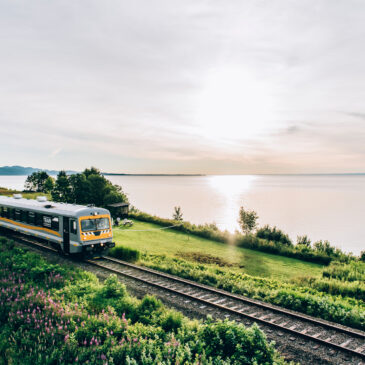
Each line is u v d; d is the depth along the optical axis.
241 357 7.36
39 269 13.18
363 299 14.28
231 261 21.97
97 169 47.62
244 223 31.62
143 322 9.73
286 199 189.75
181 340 8.23
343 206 146.12
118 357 7.17
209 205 140.12
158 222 35.84
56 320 8.88
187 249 24.62
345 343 9.19
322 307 11.73
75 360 7.09
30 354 7.28
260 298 12.98
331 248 26.88
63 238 17.44
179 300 12.14
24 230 20.56
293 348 8.87
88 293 11.76
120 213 38.56
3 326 8.77
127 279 14.43
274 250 25.86
